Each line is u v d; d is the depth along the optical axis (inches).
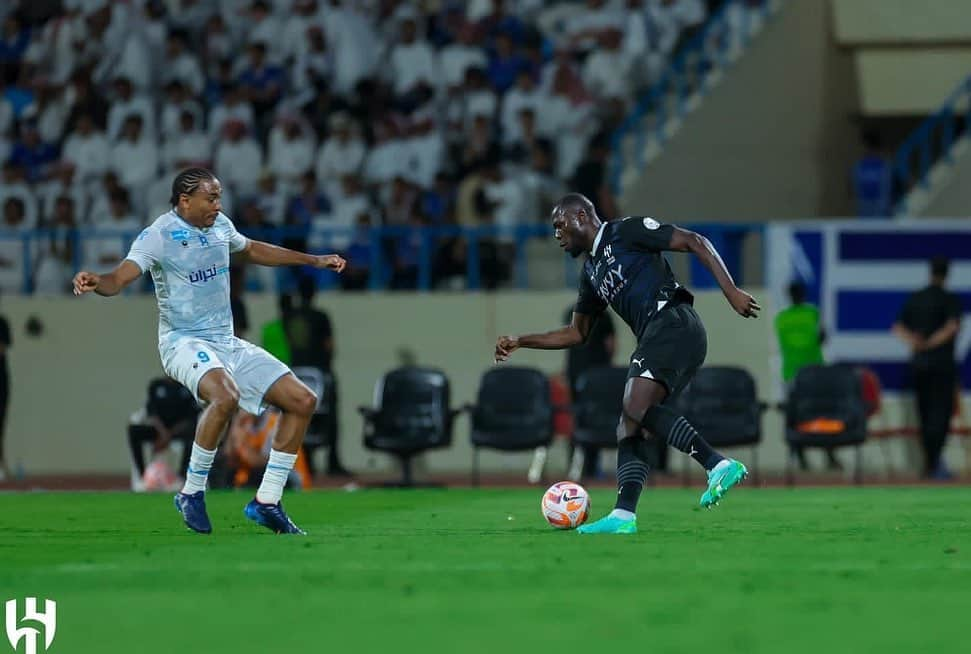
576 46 3363.7
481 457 2947.8
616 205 2970.0
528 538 1279.5
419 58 3329.2
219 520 1547.7
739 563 1053.8
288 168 3169.3
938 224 2819.9
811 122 3198.8
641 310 1293.1
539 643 706.2
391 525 1483.8
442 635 731.4
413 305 2947.8
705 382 2466.8
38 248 3095.5
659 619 781.3
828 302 2832.2
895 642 708.7
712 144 3225.9
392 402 2484.0
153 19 3494.1
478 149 3100.4
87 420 2989.7
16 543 1277.1
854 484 2496.3
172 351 1317.7
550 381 2746.1
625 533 1317.7
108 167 3235.7
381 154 3147.1
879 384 2797.7
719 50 3312.0
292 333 2615.7
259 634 738.2
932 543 1227.2
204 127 3376.0
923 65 3309.5
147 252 1293.1
